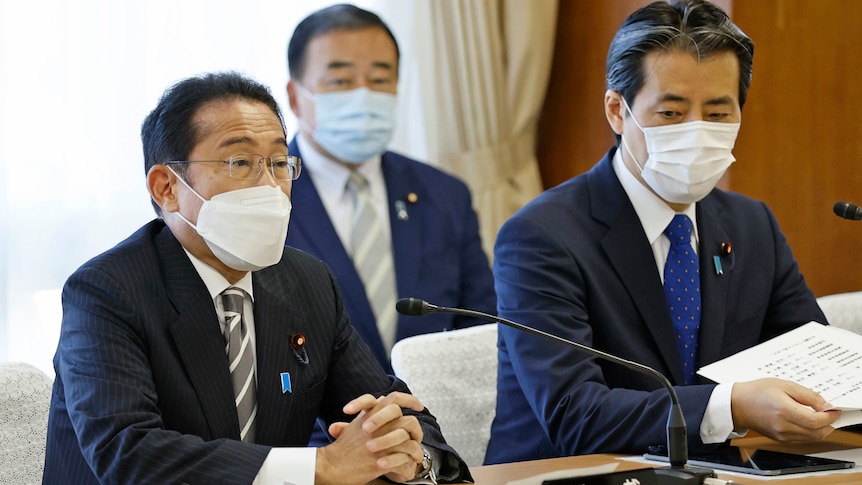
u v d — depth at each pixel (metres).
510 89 8.95
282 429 4.09
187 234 4.05
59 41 7.22
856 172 8.15
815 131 8.04
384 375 4.46
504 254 4.95
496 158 8.89
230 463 3.50
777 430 4.03
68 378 3.73
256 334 4.12
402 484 3.74
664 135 4.80
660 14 4.86
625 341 4.80
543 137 9.23
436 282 7.21
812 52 8.00
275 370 4.10
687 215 5.06
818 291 8.11
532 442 4.81
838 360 4.34
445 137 8.83
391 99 7.30
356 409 3.68
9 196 7.11
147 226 4.17
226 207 3.95
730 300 5.09
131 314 3.82
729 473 3.84
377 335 6.97
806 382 4.23
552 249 4.82
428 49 8.70
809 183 8.05
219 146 3.97
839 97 8.09
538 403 4.58
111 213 7.43
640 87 4.86
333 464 3.56
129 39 7.44
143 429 3.57
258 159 4.01
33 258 7.18
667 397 4.27
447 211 7.43
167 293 3.97
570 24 8.98
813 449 4.31
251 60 7.92
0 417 4.12
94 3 7.33
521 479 3.79
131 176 7.48
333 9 7.41
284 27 8.05
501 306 4.91
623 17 8.55
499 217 8.85
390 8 8.59
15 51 7.10
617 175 5.09
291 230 7.02
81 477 3.80
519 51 8.87
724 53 4.80
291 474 3.52
